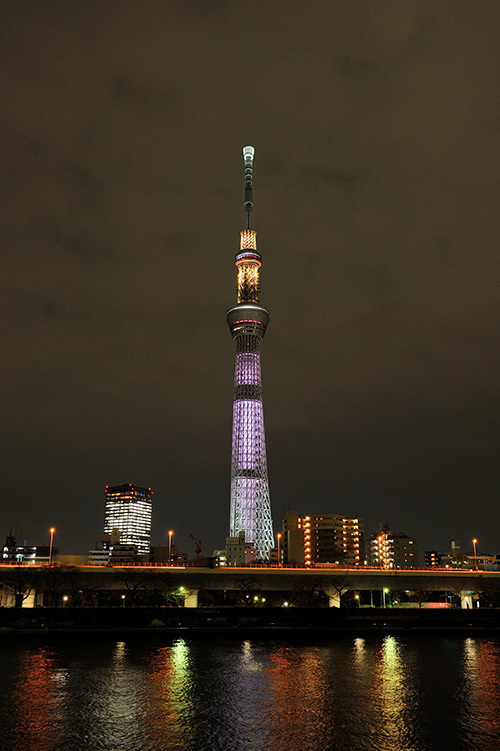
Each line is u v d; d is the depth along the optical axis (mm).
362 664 99562
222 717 66250
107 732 60469
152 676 87750
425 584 183750
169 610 150250
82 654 107875
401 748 56188
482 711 69125
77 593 189625
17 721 64000
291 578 176125
